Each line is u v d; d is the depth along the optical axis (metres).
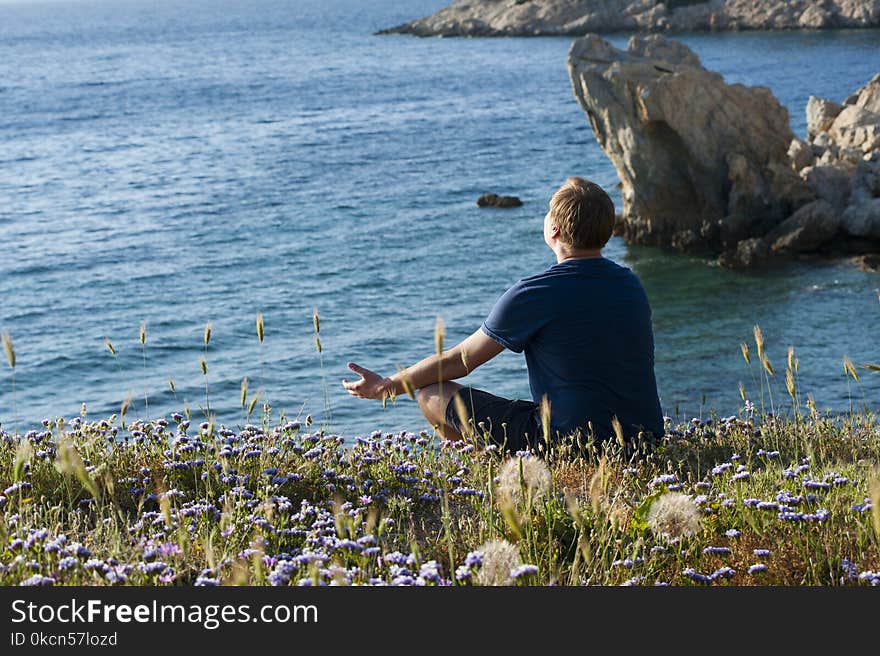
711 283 35.75
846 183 39.66
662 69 40.22
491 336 5.77
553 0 174.75
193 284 38.22
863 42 122.94
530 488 3.99
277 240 45.44
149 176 64.31
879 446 6.34
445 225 47.00
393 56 158.75
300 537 4.46
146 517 4.58
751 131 39.62
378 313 33.59
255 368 27.98
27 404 26.03
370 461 5.48
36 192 59.97
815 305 32.09
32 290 37.75
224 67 156.50
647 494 4.82
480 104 93.81
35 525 4.38
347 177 60.94
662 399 24.36
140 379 27.64
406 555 4.09
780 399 22.91
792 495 4.89
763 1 149.62
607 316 5.64
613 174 57.91
